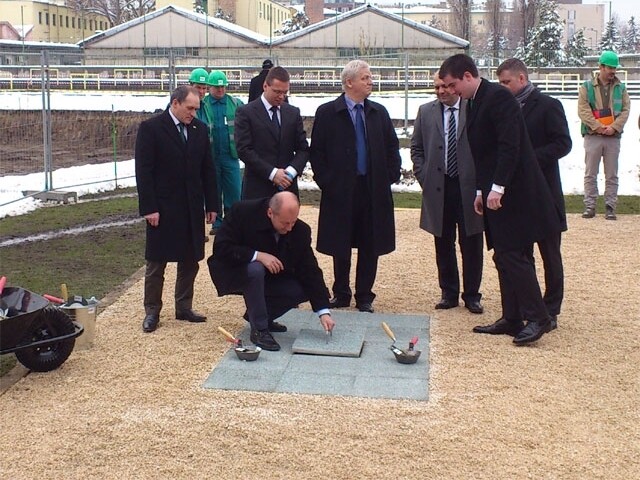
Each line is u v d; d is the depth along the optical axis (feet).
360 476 14.48
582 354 20.56
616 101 37.86
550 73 100.99
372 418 16.72
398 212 40.98
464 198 23.45
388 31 148.25
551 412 17.10
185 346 21.16
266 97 24.98
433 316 23.94
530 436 15.99
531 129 22.29
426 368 19.49
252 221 20.74
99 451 15.47
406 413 16.97
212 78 33.30
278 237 20.99
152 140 22.06
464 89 20.53
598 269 29.37
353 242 24.47
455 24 186.60
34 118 70.18
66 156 65.57
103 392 18.15
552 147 21.98
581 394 18.03
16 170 55.42
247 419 16.67
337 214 23.99
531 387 18.37
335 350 20.34
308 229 21.18
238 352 19.93
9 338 18.19
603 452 15.40
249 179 24.88
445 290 24.81
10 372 19.45
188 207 22.38
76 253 32.50
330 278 28.40
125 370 19.44
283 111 25.29
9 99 83.51
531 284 20.86
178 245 22.35
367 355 20.39
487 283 27.63
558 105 22.34
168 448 15.55
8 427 16.51
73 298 21.34
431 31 145.48
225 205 34.22
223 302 25.43
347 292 24.93
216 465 14.90
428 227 24.41
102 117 74.54
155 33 157.99
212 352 20.68
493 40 173.78
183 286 23.30
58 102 84.64
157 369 19.49
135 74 130.72
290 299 21.18
